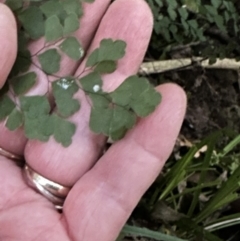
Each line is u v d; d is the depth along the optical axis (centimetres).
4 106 12
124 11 12
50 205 13
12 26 11
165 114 12
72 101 12
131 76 12
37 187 13
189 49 18
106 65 12
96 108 12
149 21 12
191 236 16
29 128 12
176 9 17
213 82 18
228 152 17
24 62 12
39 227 12
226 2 17
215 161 16
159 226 16
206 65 18
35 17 13
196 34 16
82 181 12
